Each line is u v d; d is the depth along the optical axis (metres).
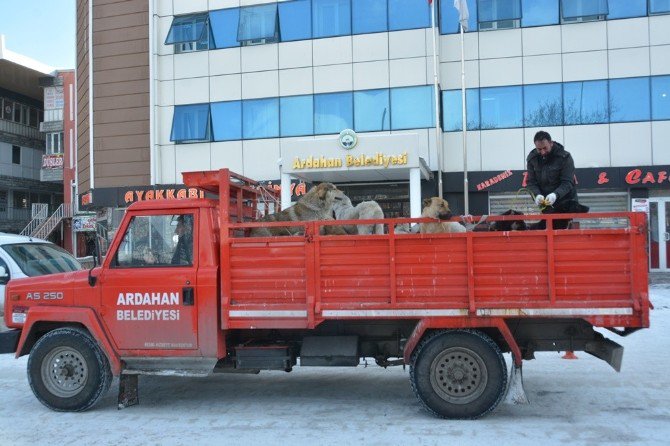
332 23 21.70
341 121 21.56
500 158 20.70
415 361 5.54
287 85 22.14
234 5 22.80
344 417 5.76
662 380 6.97
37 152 41.50
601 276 5.26
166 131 23.48
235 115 22.73
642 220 5.22
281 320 5.62
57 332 6.02
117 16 24.20
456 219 5.55
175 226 5.95
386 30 21.16
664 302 12.85
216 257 5.86
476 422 5.47
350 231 6.86
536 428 5.29
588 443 4.88
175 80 23.41
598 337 5.61
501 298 5.38
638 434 5.09
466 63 20.94
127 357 5.91
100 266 6.09
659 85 19.78
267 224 5.73
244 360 5.97
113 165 24.11
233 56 22.75
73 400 5.98
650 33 19.81
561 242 5.32
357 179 20.45
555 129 20.38
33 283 6.20
